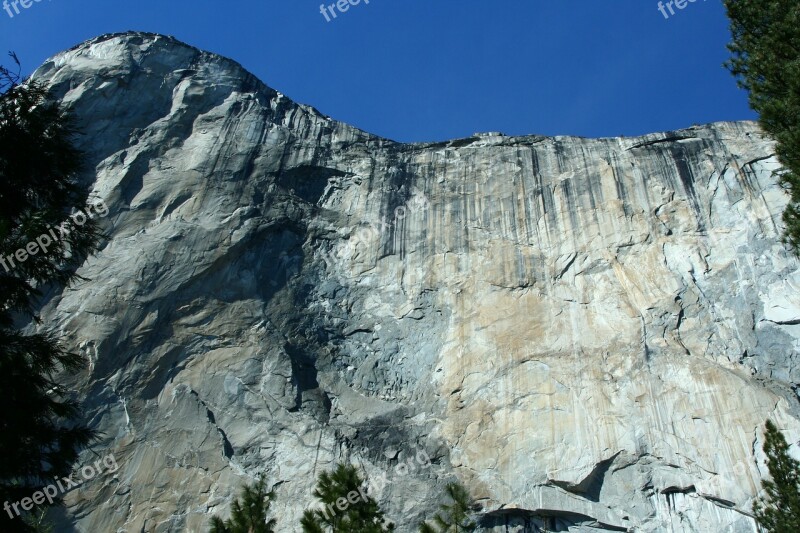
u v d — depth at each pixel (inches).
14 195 460.4
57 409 414.3
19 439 391.2
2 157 456.4
